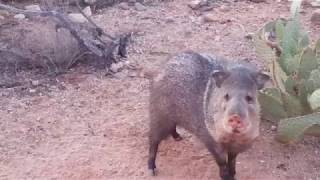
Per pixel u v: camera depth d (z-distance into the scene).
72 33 5.74
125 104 5.43
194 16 6.43
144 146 5.05
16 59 5.78
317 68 5.11
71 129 5.20
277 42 5.41
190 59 4.72
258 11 6.53
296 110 5.08
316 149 5.02
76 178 4.79
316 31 6.19
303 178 4.80
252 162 4.91
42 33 5.93
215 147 4.59
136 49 5.98
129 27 6.23
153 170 4.83
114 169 4.86
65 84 5.61
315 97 4.82
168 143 5.09
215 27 6.28
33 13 5.66
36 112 5.34
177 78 4.69
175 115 4.74
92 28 5.86
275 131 5.14
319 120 4.83
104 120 5.28
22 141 5.09
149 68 5.75
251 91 4.37
